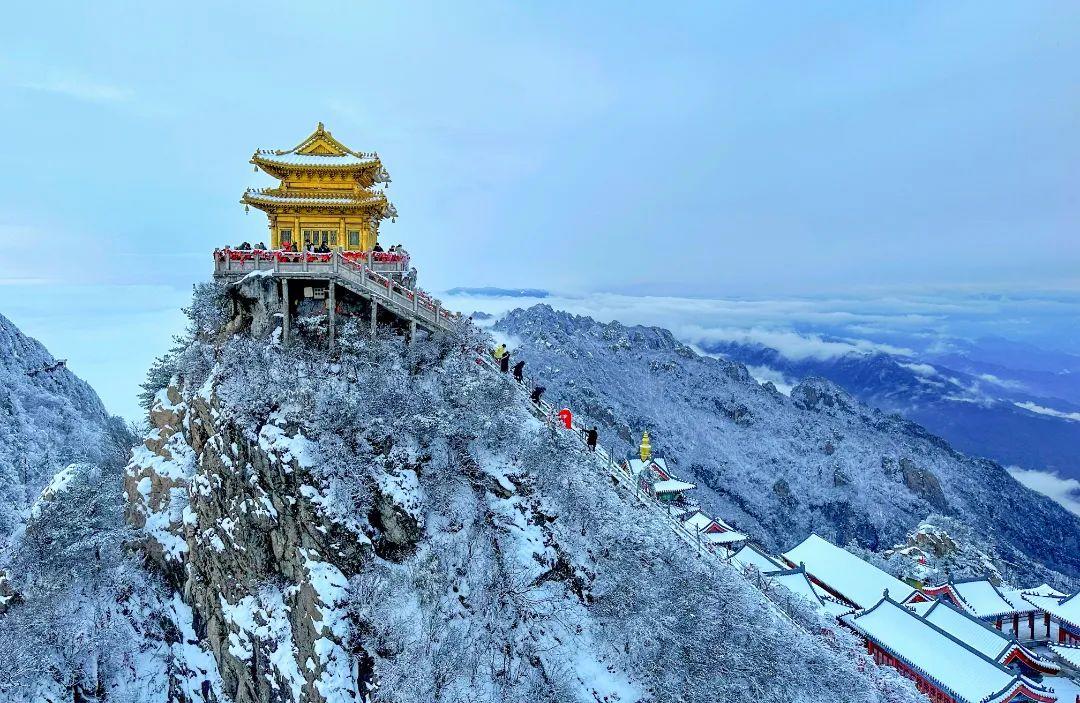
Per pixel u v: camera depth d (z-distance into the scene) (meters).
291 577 30.55
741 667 28.27
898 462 191.50
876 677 36.28
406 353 37.81
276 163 39.56
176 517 37.38
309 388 33.09
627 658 28.53
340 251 39.19
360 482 31.06
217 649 33.44
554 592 30.30
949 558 88.31
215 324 41.62
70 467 47.69
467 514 31.91
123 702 33.28
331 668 27.52
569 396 181.75
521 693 26.73
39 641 32.81
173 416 40.84
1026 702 42.12
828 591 65.25
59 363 144.62
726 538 76.94
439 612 28.41
